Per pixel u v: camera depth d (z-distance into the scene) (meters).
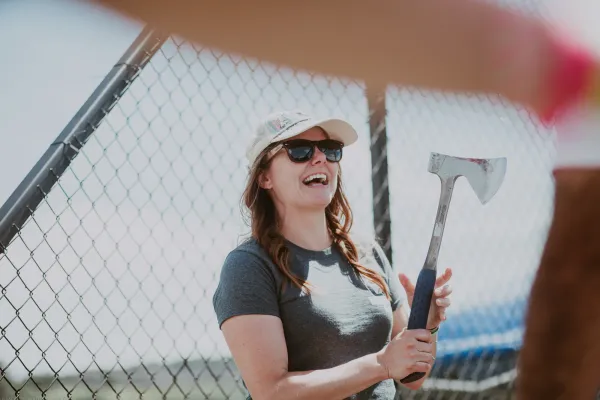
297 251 2.08
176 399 2.91
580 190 0.43
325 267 2.09
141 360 2.61
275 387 1.85
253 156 2.15
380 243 2.95
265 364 1.88
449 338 3.48
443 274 1.95
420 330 1.72
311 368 1.97
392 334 2.24
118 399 2.52
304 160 2.09
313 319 1.97
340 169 2.27
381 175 2.93
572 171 0.43
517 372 0.50
